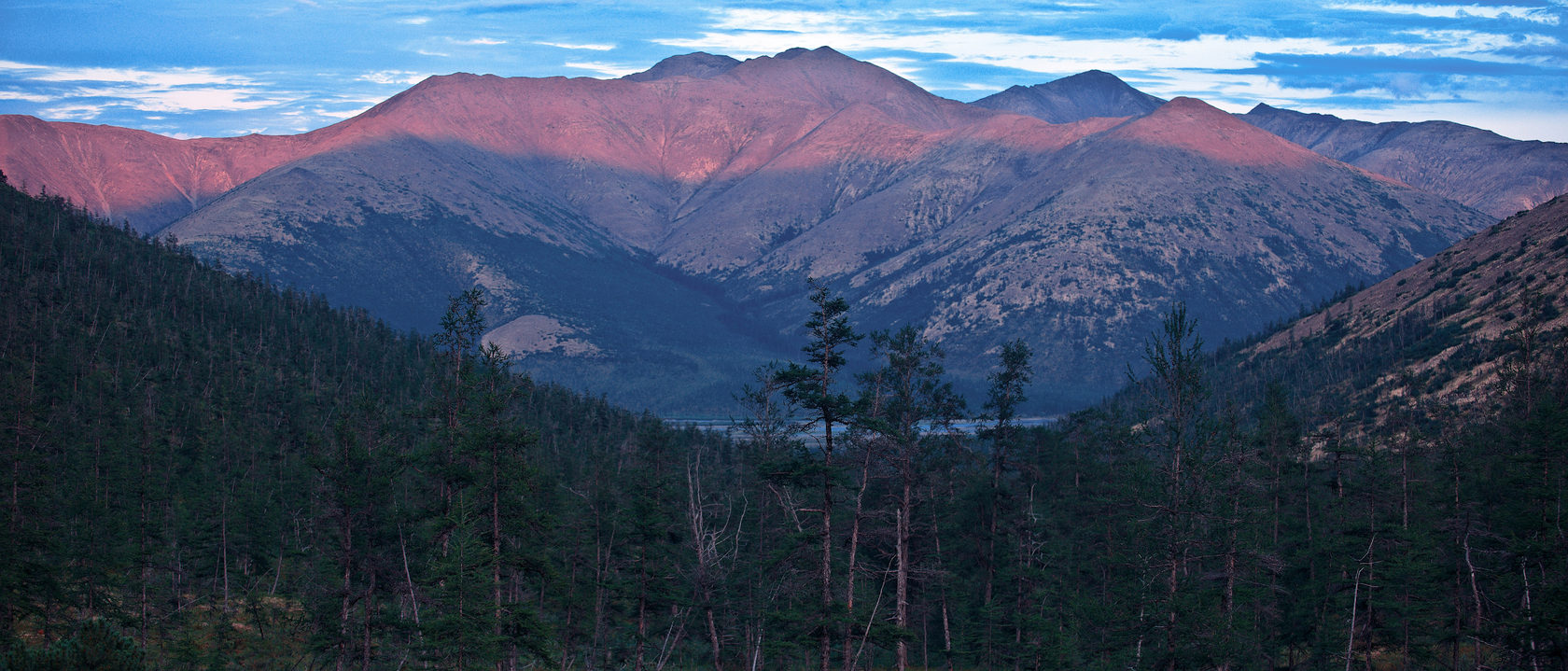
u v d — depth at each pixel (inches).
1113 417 2906.0
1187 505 1829.5
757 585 2405.3
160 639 2559.1
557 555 2503.7
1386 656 2541.8
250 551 2947.8
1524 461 2172.7
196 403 5009.8
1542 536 2053.4
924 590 2440.9
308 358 7347.4
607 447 5231.3
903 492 2058.3
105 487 3240.7
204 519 2942.9
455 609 1688.0
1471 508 2201.0
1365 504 2386.8
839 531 1830.7
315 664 2292.1
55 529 2529.5
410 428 2797.7
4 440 2583.7
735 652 2541.8
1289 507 2679.6
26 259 7062.0
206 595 2992.1
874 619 1780.3
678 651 2704.2
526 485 1766.7
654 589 2196.1
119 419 4146.2
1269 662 2330.2
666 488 2309.3
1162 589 1978.3
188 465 4128.9
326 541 2261.3
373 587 1877.5
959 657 2731.3
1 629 1988.2
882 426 1710.1
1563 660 1882.4
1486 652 2386.8
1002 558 2564.0
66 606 2305.6
